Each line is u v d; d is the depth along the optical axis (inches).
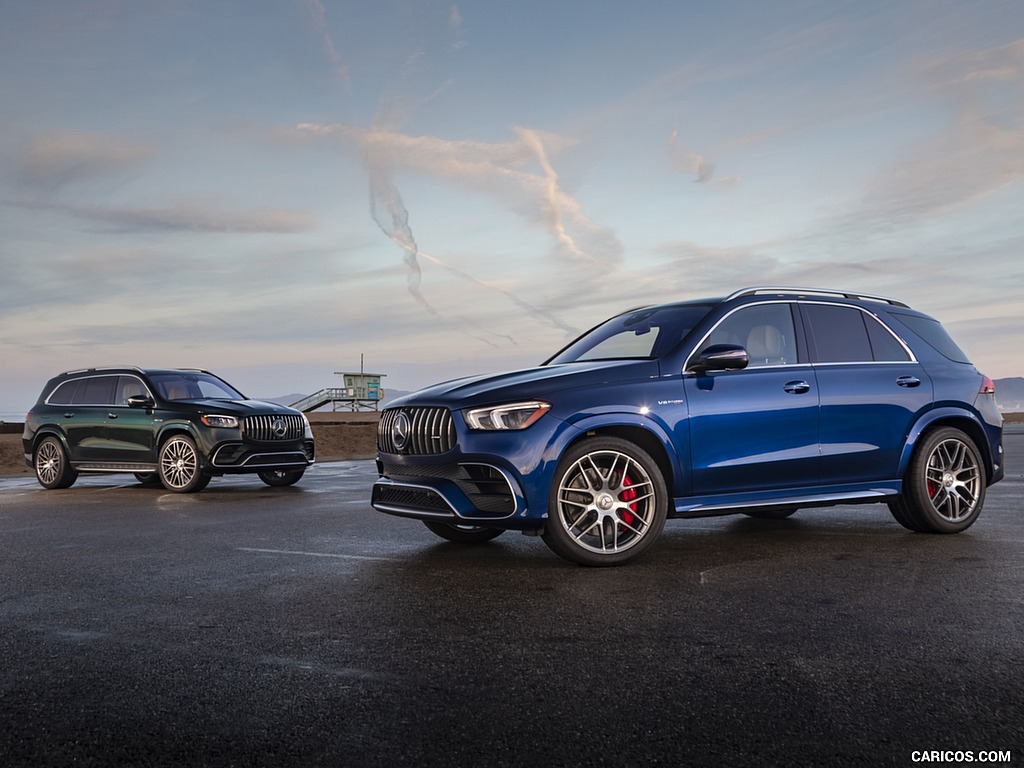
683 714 96.7
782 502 213.9
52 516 303.7
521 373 209.9
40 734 92.5
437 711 98.3
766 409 211.6
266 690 106.2
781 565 187.5
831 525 254.2
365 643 127.6
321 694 104.5
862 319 237.1
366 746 88.4
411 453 204.4
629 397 197.9
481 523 191.3
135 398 418.0
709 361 203.3
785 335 225.0
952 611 142.9
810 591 160.1
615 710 98.0
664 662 116.3
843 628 133.1
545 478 188.1
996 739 88.8
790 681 107.7
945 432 233.9
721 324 218.1
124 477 530.9
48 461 446.9
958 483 233.6
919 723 93.4
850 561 191.5
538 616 143.6
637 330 233.5
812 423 217.2
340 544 226.4
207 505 337.7
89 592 167.2
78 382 452.4
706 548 212.5
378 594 162.4
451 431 194.4
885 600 151.7
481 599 157.2
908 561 190.5
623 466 196.4
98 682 110.0
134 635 133.6
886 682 106.9
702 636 129.5
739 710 97.7
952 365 244.4
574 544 189.2
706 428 204.4
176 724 95.0
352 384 2637.8
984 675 109.1
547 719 95.5
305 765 83.9
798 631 131.6
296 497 367.6
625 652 121.4
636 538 194.5
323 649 124.5
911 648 121.5
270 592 165.3
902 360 237.0
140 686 108.3
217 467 398.3
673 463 200.7
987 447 242.1
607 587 166.9
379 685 107.7
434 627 136.8
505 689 105.7
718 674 110.9
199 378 454.3
